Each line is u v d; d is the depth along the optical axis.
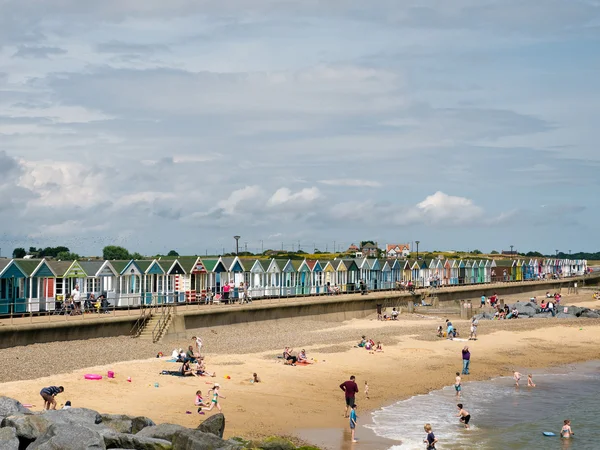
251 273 85.50
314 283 97.75
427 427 32.81
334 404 40.59
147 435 27.84
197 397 36.75
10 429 25.88
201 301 76.50
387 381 48.31
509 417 40.72
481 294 127.88
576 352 66.31
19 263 59.06
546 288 155.38
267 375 46.34
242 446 27.27
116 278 67.69
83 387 39.06
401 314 95.00
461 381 50.62
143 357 51.22
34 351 49.69
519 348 66.69
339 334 69.44
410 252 195.75
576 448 34.94
